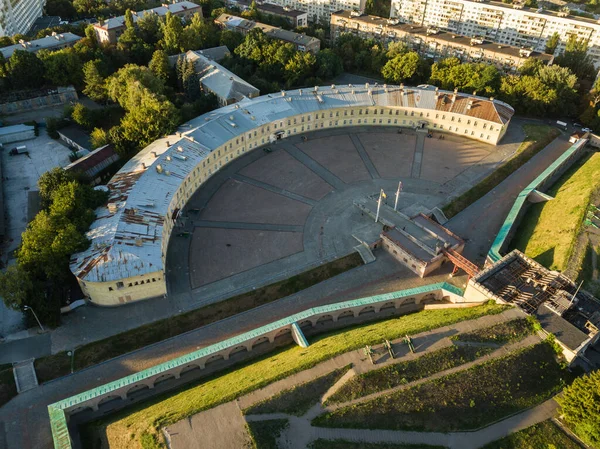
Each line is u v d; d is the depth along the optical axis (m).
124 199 108.44
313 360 79.75
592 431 69.88
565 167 152.50
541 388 79.62
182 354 90.69
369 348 80.94
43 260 92.62
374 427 71.69
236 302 100.94
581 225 112.88
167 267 108.25
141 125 133.25
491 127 156.62
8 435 76.31
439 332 84.75
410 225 121.25
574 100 182.38
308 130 161.50
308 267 110.31
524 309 88.81
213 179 137.38
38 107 169.88
